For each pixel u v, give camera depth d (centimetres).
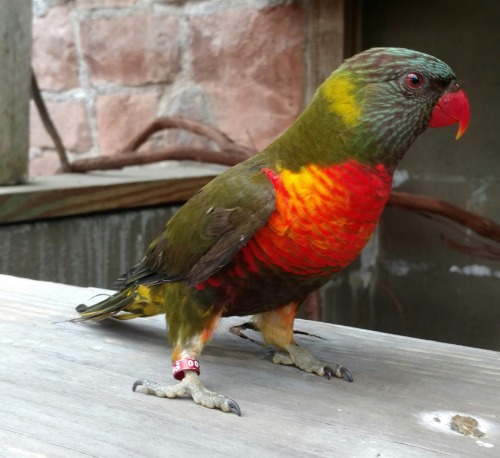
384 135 37
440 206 64
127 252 65
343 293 75
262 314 42
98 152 87
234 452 33
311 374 40
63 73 88
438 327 72
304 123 39
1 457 32
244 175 39
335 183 37
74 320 45
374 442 33
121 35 82
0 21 59
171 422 35
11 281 52
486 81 68
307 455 32
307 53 71
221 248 38
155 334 44
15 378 38
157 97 81
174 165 81
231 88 76
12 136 61
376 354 42
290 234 38
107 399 36
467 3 67
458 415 36
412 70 38
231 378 39
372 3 72
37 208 59
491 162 68
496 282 69
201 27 77
